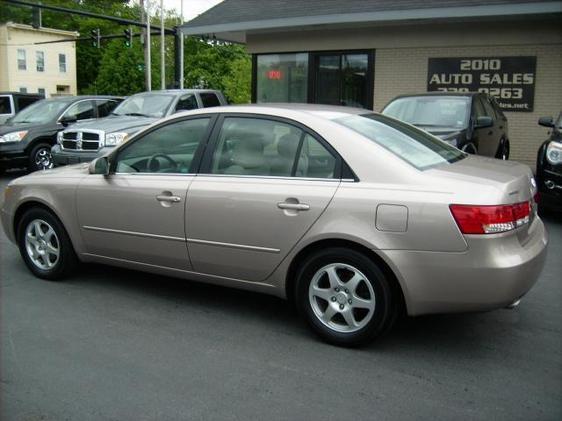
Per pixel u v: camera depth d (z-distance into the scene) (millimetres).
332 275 4023
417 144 4480
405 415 3197
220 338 4207
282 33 16250
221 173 4484
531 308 4859
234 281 4480
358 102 15453
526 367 3787
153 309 4766
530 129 13641
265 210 4184
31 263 5523
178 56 24609
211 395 3395
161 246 4711
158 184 4680
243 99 54375
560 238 7285
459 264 3648
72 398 3352
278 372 3688
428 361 3859
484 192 3688
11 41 46906
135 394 3400
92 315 4621
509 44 13516
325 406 3283
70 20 60844
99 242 5074
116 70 52094
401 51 14688
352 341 3992
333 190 3986
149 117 11344
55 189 5246
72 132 10578
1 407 3250
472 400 3359
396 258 3770
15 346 4043
